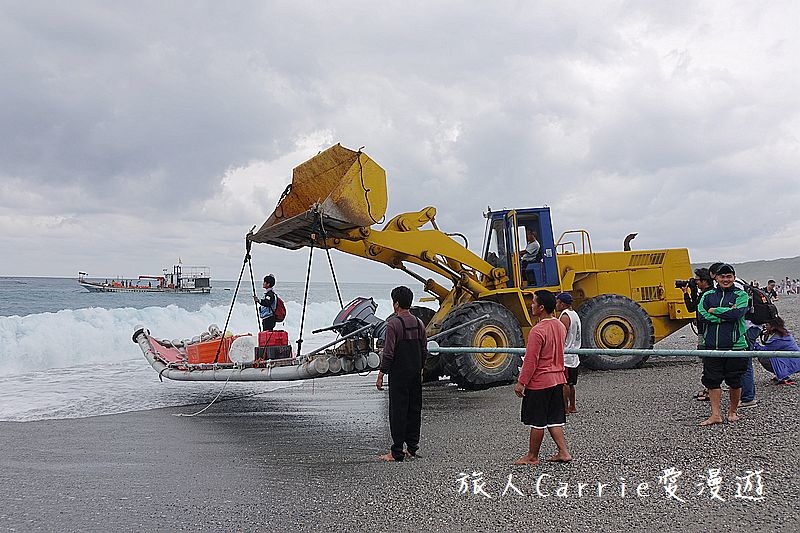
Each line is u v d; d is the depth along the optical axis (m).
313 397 11.16
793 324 20.38
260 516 4.91
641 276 13.09
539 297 5.97
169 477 6.12
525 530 4.38
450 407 9.38
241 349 9.58
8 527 4.77
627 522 4.40
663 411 7.80
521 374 5.86
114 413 9.76
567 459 5.90
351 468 6.23
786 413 6.80
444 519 4.66
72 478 6.11
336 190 9.20
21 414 9.70
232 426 8.69
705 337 6.73
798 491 4.68
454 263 11.43
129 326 19.05
